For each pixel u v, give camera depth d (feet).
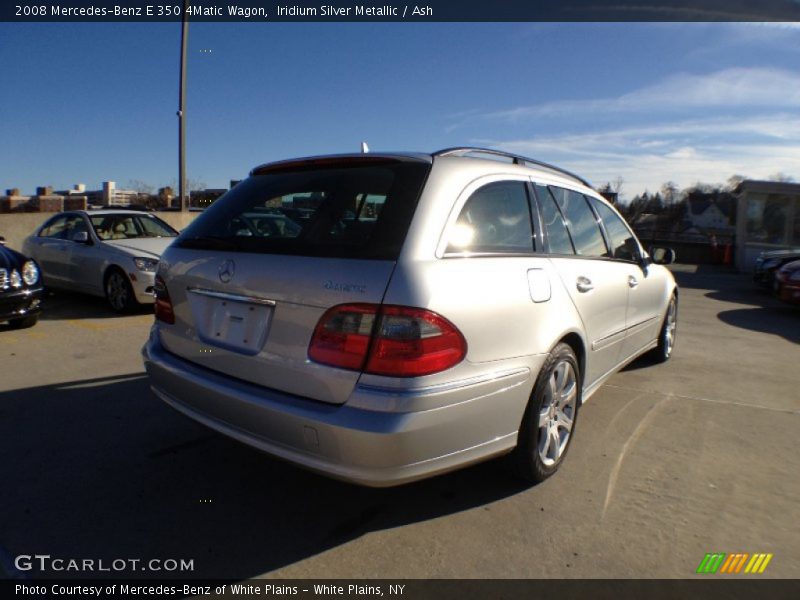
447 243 8.34
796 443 12.40
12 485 10.07
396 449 7.38
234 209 10.11
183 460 11.10
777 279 32.17
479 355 8.25
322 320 7.81
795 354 21.09
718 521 9.30
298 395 8.04
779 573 8.03
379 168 9.16
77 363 17.40
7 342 20.02
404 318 7.46
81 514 9.23
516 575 7.92
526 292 9.36
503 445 9.03
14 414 13.24
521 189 10.61
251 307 8.68
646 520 9.30
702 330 26.03
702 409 14.43
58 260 28.32
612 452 11.80
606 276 12.67
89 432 12.30
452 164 9.22
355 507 9.59
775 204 58.65
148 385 15.34
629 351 15.14
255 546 8.51
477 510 9.53
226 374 8.97
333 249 8.21
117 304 25.41
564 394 10.73
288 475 10.62
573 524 9.16
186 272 9.64
